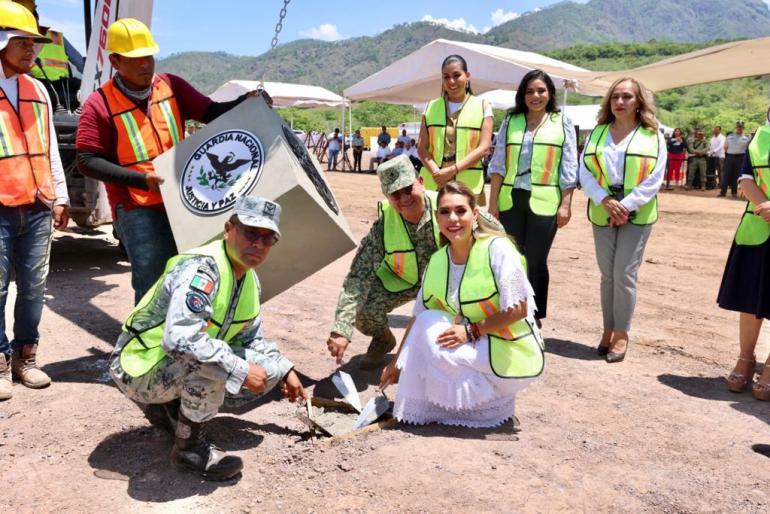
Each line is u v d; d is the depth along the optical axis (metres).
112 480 3.15
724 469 3.40
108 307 6.08
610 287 5.17
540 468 3.32
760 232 4.35
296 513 2.90
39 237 4.21
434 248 4.33
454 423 3.76
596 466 3.38
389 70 20.20
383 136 28.53
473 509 2.94
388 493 3.05
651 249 10.75
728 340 5.78
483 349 3.60
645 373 4.87
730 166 19.98
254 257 3.04
